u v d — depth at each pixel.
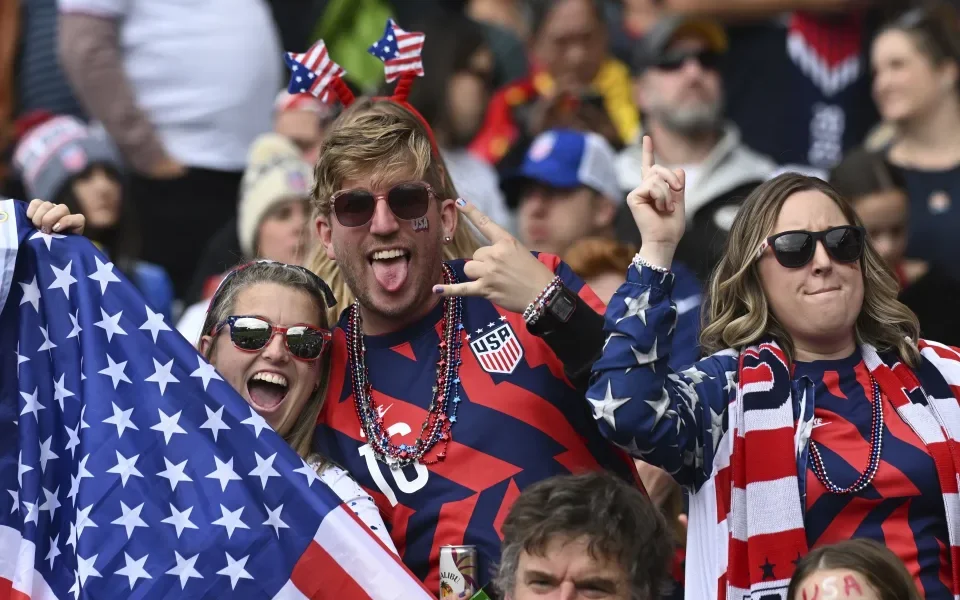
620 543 13.82
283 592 15.41
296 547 15.49
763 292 15.95
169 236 30.59
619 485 14.30
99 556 15.42
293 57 18.19
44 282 16.34
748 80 30.67
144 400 15.95
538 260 16.31
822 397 15.58
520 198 25.47
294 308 16.70
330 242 16.77
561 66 31.75
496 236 15.91
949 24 27.62
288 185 25.89
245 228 26.06
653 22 33.34
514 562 14.06
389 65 18.19
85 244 16.53
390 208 16.03
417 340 16.58
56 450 16.03
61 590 15.63
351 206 16.08
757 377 15.53
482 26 32.66
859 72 30.47
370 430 16.30
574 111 30.17
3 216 16.42
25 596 15.52
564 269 16.98
